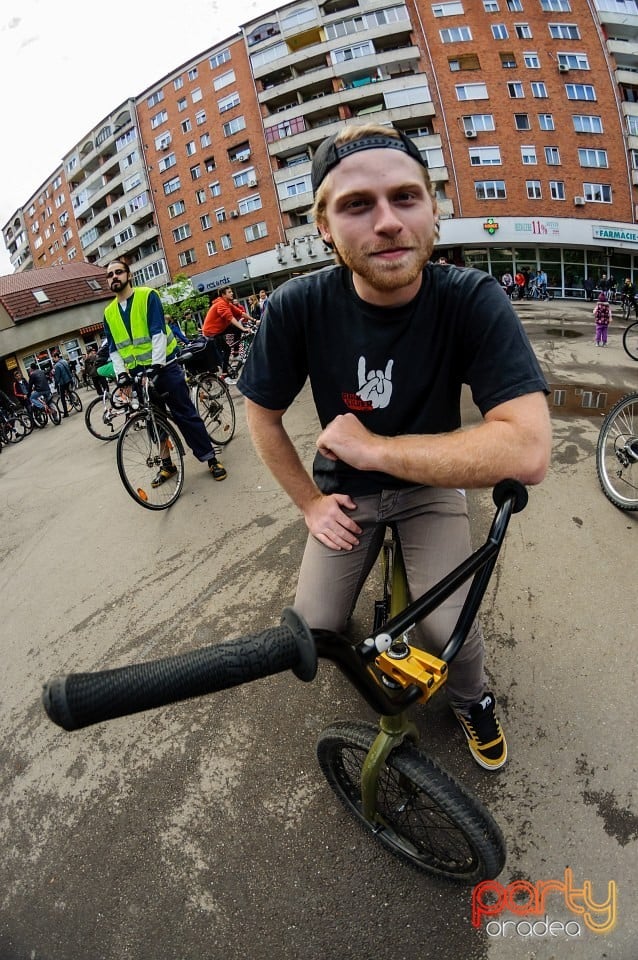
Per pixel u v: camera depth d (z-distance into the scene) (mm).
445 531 1490
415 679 1034
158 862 1701
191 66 34125
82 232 45656
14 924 1626
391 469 1167
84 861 1753
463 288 1253
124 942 1523
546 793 1649
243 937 1470
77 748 2182
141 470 3977
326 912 1480
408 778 1273
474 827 1192
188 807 1852
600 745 1758
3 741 2309
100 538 3893
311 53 31031
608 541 2758
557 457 3822
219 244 36344
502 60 29406
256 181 33844
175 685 672
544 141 29516
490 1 29344
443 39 29578
